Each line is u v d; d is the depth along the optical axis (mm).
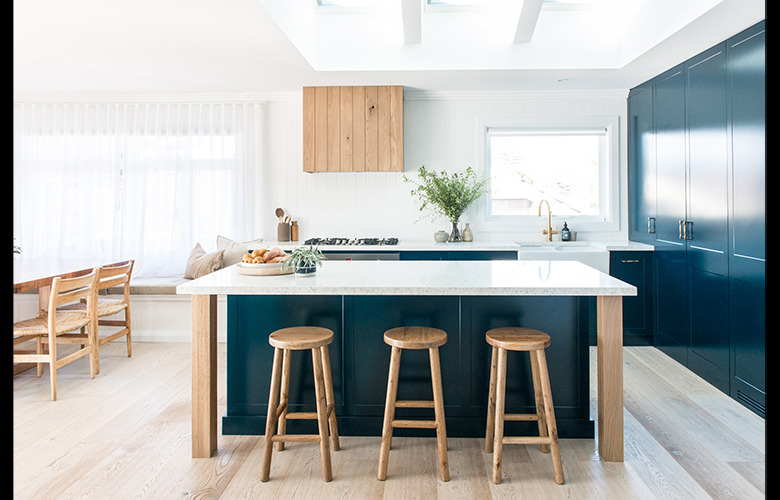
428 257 4559
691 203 3766
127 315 4176
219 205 5098
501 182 5215
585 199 5172
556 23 4168
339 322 2682
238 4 2918
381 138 4715
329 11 4219
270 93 5039
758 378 2955
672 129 4070
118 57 3885
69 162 5121
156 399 3219
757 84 2992
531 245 4879
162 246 5086
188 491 2137
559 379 2658
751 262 3020
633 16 3840
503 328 2486
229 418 2711
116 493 2119
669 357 4148
